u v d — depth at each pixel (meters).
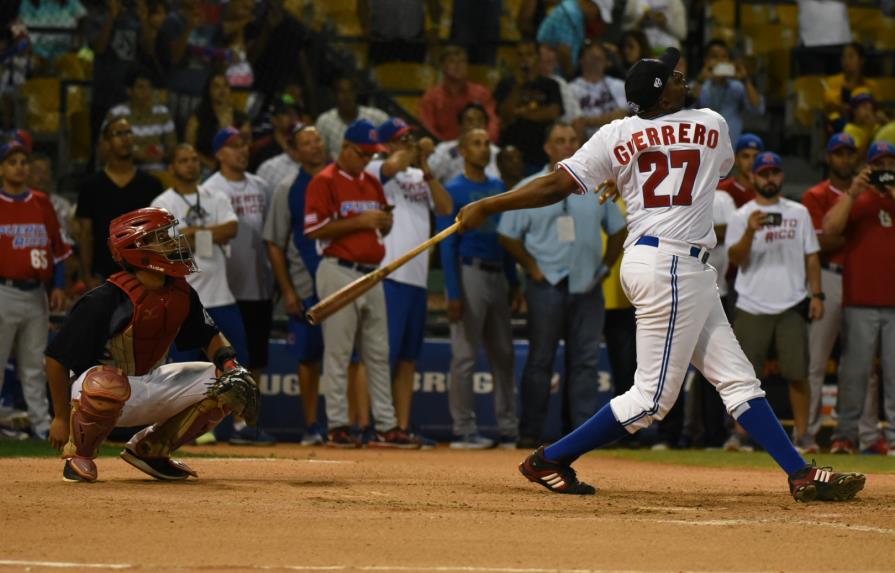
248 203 28.09
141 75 33.66
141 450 15.89
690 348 14.46
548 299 27.41
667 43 38.50
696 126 14.46
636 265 14.39
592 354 27.70
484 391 30.55
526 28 37.94
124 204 27.62
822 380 28.02
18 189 26.47
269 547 10.58
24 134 26.83
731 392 14.56
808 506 14.03
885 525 12.37
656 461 24.09
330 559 10.02
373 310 26.12
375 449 26.23
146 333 15.27
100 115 33.97
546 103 32.41
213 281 26.47
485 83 38.31
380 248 25.94
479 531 11.66
